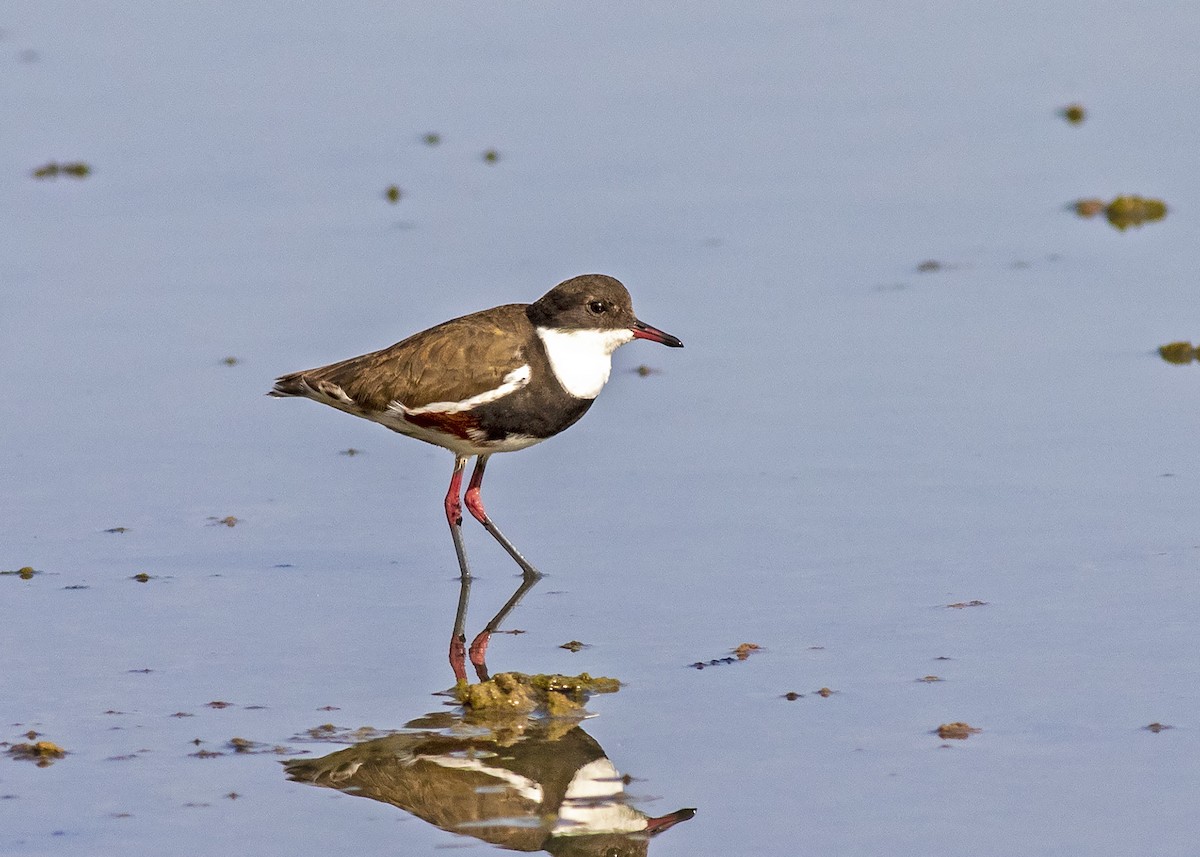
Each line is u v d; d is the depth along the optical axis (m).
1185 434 15.81
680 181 23.67
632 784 10.16
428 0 31.27
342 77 27.95
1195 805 9.63
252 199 23.55
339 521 15.15
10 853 9.46
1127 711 10.80
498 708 11.27
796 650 12.00
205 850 9.55
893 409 16.77
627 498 15.16
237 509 15.33
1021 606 12.52
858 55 28.31
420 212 22.84
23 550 14.30
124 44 29.50
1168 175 23.20
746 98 26.69
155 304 20.16
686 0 31.28
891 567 13.38
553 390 14.10
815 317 19.31
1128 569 13.06
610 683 11.63
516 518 14.95
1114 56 27.84
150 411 17.53
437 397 13.91
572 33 29.67
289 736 10.98
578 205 22.83
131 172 24.58
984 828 9.46
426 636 12.70
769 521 14.44
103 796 10.15
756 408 17.02
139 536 14.67
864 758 10.35
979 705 10.98
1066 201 22.59
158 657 12.24
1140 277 20.02
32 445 16.64
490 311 14.46
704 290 20.16
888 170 23.88
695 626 12.54
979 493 14.73
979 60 27.91
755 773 10.21
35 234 22.36
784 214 22.44
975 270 20.47
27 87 27.58
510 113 26.34
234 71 28.23
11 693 11.59
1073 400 16.75
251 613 13.11
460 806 10.08
